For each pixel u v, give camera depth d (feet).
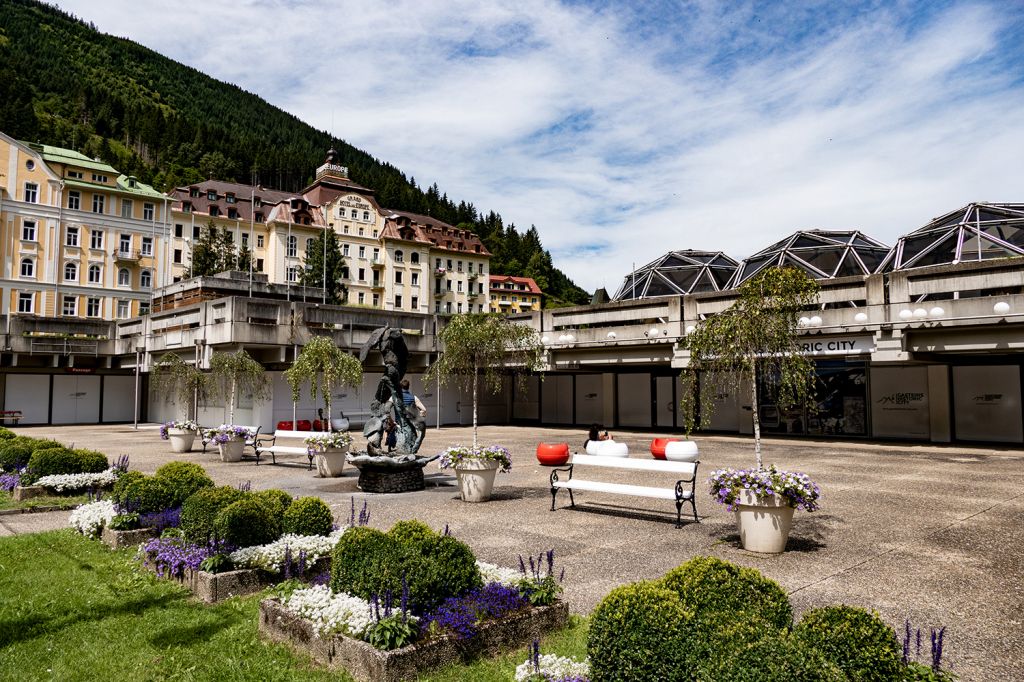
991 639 16.76
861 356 76.74
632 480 48.06
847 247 100.48
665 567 23.72
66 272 189.26
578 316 100.63
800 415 92.07
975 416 79.36
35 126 391.24
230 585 20.47
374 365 111.04
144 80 649.20
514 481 46.60
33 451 44.55
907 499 39.11
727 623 11.75
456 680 14.23
